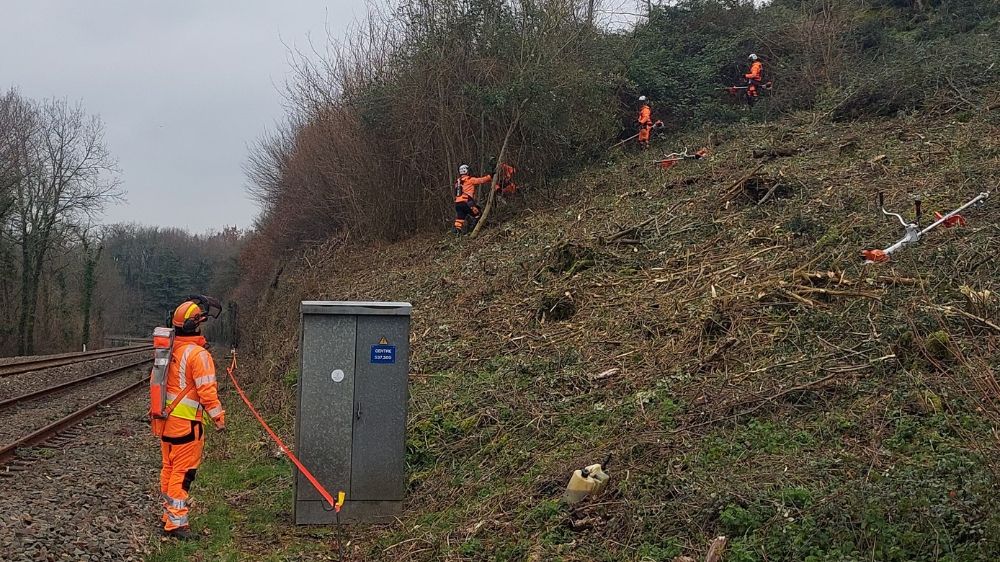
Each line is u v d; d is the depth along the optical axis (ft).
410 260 62.44
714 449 20.10
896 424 18.99
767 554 15.23
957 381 19.12
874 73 58.80
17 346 135.74
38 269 136.46
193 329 22.40
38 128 132.05
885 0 76.02
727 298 29.81
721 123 67.41
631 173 59.82
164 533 22.02
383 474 23.31
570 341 33.14
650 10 81.15
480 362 34.60
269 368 55.93
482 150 65.41
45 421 45.11
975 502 14.38
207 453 33.50
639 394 25.39
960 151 41.63
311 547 21.29
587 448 22.89
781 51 73.15
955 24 66.90
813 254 32.83
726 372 25.22
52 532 20.24
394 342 23.48
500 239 56.18
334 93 78.84
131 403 56.18
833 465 17.89
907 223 32.86
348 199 78.74
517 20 64.64
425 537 20.38
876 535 14.51
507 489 22.06
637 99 73.56
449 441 27.30
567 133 65.41
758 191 42.39
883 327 24.40
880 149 45.55
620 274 38.75
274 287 102.63
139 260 289.53
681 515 17.20
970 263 27.61
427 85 67.05
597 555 17.16
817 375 22.80
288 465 30.32
